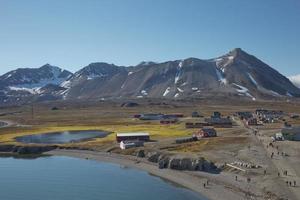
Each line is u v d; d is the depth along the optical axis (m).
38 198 113.81
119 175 139.62
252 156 144.38
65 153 188.12
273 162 134.88
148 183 126.50
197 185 119.75
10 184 130.12
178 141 184.75
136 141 185.50
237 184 115.44
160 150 165.25
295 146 161.50
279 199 98.62
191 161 139.25
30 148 194.88
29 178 138.62
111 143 195.38
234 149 159.12
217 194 109.19
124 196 112.81
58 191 120.62
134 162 159.12
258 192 106.38
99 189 121.19
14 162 171.12
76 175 141.62
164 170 141.50
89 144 197.25
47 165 162.25
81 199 111.94
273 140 177.25
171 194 112.75
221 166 134.88
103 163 162.75
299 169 125.31
